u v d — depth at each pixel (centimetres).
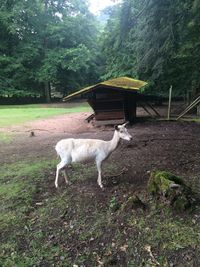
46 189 757
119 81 1762
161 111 2459
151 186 657
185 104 2678
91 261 522
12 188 772
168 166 858
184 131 1420
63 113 2522
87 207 655
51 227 609
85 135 1404
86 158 717
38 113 2522
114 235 566
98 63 4784
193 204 605
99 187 736
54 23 4472
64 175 770
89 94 1620
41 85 4538
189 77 2214
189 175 777
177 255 503
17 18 4166
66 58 4306
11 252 555
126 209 623
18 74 4184
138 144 1132
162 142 1162
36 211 665
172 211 596
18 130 1638
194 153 985
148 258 509
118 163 910
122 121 1619
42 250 555
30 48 4238
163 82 2380
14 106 3556
